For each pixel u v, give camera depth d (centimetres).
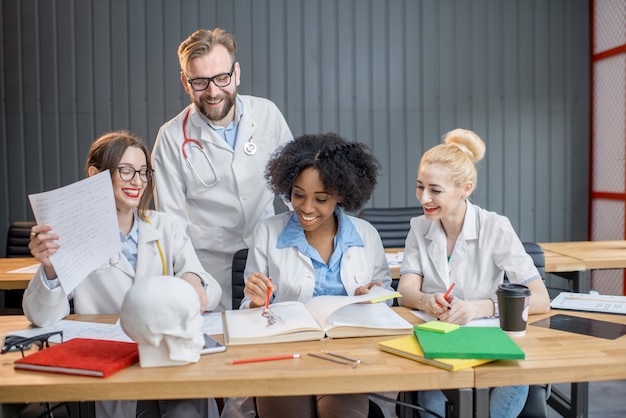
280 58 431
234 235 260
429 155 179
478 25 444
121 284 180
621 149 423
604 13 435
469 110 447
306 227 176
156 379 119
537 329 153
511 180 453
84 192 144
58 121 425
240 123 255
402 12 438
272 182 185
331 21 432
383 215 334
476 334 139
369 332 148
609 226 439
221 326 160
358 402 143
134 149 175
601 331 150
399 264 270
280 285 181
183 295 124
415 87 441
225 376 120
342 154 174
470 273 187
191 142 253
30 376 121
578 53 452
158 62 425
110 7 421
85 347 134
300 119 435
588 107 455
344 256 183
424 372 123
